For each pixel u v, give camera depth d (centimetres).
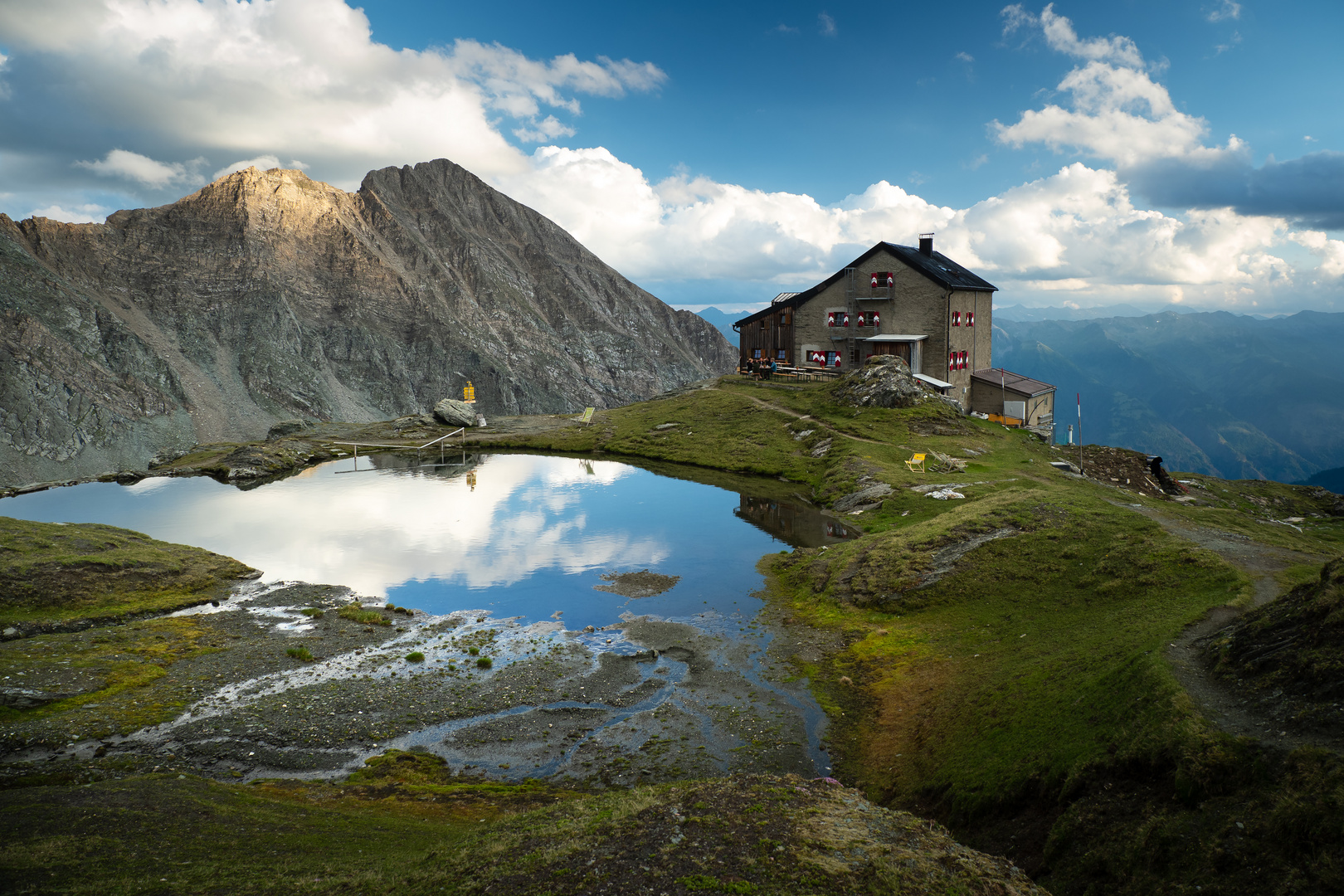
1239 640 2106
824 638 3769
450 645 3819
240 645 3762
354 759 2706
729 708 3072
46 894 1496
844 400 9206
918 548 4353
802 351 11269
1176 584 3170
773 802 1812
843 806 1814
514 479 8638
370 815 2153
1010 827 1917
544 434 11362
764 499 7131
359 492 7962
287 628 4053
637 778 2541
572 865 1554
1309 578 2933
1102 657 2520
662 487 7938
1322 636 1836
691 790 1923
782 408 9938
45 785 2459
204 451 10762
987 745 2306
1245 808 1496
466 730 2919
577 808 1938
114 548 4950
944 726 2578
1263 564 3191
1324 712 1631
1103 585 3400
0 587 4072
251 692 3222
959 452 7212
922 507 5625
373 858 1775
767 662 3538
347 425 12812
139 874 1617
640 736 2850
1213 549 3469
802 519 6281
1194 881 1419
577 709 3095
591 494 7638
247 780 2538
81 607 4141
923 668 3178
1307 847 1334
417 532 6238
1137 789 1742
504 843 1714
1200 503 5969
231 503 7475
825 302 10831
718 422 10106
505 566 5247
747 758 2664
